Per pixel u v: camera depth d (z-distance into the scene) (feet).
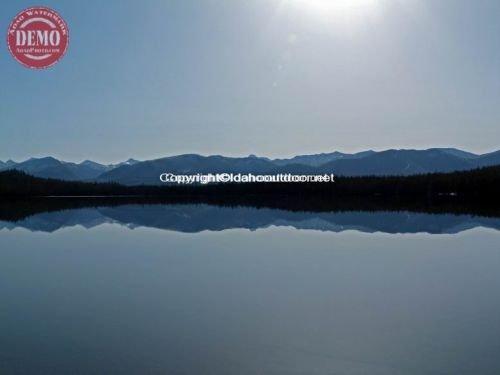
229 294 26.76
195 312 23.44
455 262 35.91
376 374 16.15
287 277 31.17
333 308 23.81
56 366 17.21
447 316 22.41
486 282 29.30
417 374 16.31
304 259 37.65
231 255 39.81
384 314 22.75
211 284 29.30
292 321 21.85
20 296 27.04
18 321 22.35
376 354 17.74
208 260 37.63
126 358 17.87
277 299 25.63
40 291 28.17
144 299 25.99
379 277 30.86
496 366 16.63
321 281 29.86
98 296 26.78
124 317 22.79
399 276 31.17
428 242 45.80
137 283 29.91
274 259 37.78
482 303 24.57
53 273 33.42
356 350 18.22
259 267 34.63
